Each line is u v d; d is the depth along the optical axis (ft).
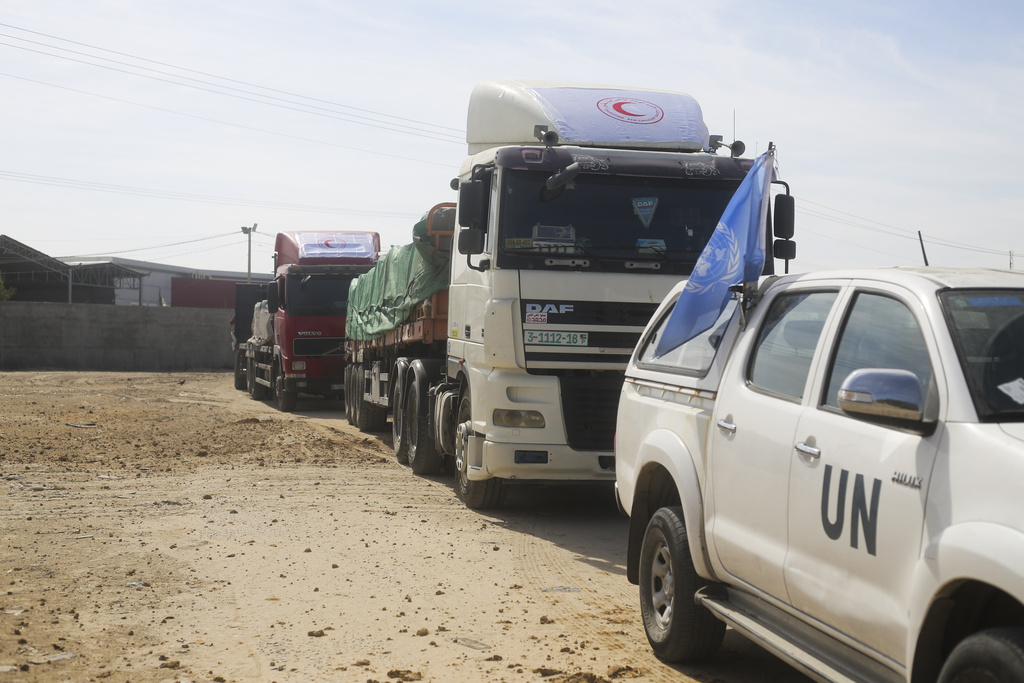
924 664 11.09
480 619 20.77
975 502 10.55
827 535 13.03
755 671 17.37
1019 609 10.77
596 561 26.81
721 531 15.94
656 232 31.58
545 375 31.09
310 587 23.30
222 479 40.34
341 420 71.77
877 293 13.82
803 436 13.88
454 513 33.81
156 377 130.93
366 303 58.34
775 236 30.32
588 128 32.68
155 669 17.16
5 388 97.09
